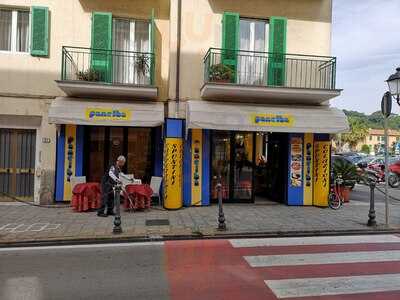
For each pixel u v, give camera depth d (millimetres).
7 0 12000
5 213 10648
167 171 11570
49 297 5062
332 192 12484
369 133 92125
